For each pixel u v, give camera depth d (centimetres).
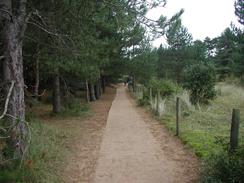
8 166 445
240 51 2123
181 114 973
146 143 669
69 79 1344
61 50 650
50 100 1475
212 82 1184
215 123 834
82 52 693
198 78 1178
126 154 587
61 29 624
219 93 1438
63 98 1360
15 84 473
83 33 671
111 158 564
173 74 3266
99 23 716
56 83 1126
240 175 373
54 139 685
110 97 2366
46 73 991
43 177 447
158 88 1395
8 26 471
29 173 437
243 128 760
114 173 484
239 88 1598
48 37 653
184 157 553
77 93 2020
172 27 663
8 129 462
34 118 944
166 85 1407
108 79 3170
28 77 1019
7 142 462
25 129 488
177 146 630
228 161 398
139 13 583
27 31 643
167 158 552
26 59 842
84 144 681
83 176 477
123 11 582
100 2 587
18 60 477
